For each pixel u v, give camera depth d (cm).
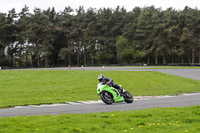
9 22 10181
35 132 809
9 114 1265
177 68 6694
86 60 12519
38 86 3419
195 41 10300
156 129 861
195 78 4459
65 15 11031
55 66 8806
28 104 1794
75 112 1291
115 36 11738
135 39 11312
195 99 1912
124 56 10675
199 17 10169
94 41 11088
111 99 1605
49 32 10594
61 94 2736
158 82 3972
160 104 1606
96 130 846
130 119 1012
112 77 4384
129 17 12006
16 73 4831
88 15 11381
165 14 11031
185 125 916
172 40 10525
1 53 10475
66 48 10969
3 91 2948
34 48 10338
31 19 10381
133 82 3909
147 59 11725
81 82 3809
